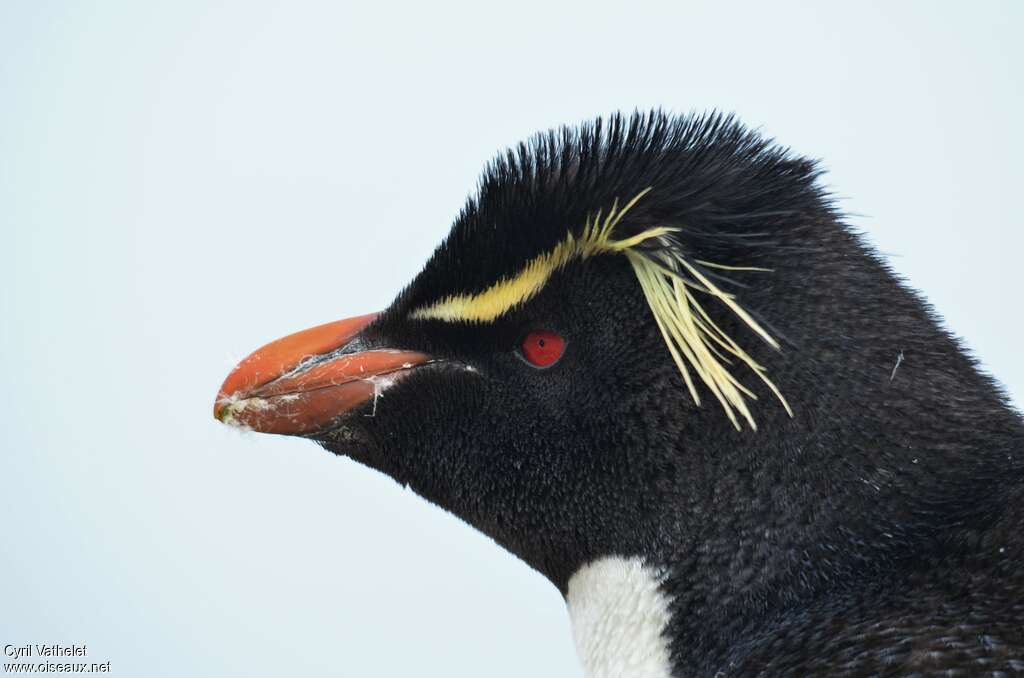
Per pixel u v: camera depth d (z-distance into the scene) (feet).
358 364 31.81
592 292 29.37
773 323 27.71
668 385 28.73
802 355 27.53
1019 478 26.07
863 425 27.17
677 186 29.12
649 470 28.86
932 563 25.27
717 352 28.07
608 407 29.27
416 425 31.32
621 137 30.25
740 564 27.68
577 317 29.48
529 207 29.81
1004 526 24.85
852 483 27.04
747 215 28.48
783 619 26.40
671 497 28.60
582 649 30.30
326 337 32.63
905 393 27.25
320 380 32.07
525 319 29.86
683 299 28.07
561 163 30.01
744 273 28.17
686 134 30.09
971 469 26.81
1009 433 27.45
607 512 29.48
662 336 28.89
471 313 30.55
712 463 28.17
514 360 30.27
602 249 29.32
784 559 27.25
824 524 27.07
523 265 29.84
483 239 30.35
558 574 31.19
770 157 29.78
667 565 28.58
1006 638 22.40
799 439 27.40
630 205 28.94
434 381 31.12
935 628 23.27
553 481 30.07
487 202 30.45
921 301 28.73
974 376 28.19
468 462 30.96
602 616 29.60
